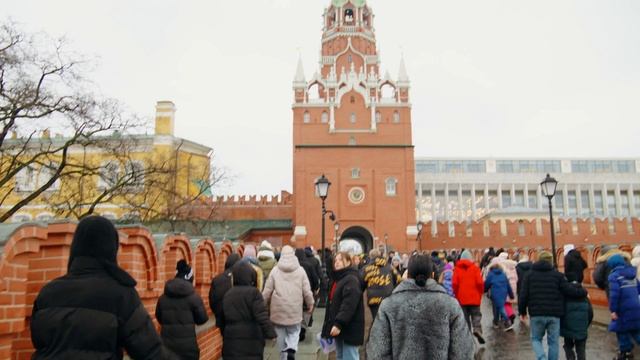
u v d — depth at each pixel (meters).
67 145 26.20
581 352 9.37
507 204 114.44
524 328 15.57
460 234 60.72
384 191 55.91
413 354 4.78
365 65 64.88
